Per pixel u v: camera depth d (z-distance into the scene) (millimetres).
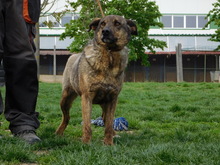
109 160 3648
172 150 4074
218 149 4148
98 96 5191
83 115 5137
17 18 4988
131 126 7266
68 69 5934
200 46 42594
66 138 5051
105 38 4887
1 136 4836
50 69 40875
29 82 5086
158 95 15867
